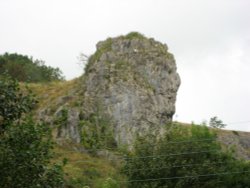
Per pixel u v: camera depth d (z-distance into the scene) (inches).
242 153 3720.5
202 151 1950.1
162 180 1877.5
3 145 983.0
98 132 2869.1
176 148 1943.9
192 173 1863.9
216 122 2315.5
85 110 2955.2
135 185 1877.5
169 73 3161.9
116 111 2952.8
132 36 3213.6
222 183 1911.9
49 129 1044.5
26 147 991.0
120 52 3154.5
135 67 3107.8
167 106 3085.6
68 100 3048.7
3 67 3922.2
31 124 1014.4
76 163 2554.1
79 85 3164.4
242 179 1932.8
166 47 3270.2
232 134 3882.9
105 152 2738.7
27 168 972.6
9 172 966.4
